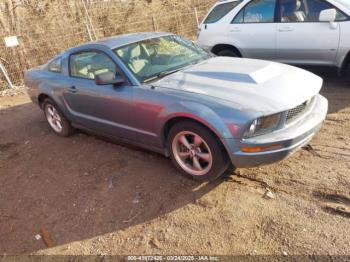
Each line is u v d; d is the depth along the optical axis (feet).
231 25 22.12
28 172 14.70
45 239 10.55
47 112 18.15
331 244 8.81
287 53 20.30
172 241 9.70
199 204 10.93
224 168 11.32
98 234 10.40
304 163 12.26
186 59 14.37
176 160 12.26
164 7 44.55
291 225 9.60
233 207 10.59
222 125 10.23
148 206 11.22
